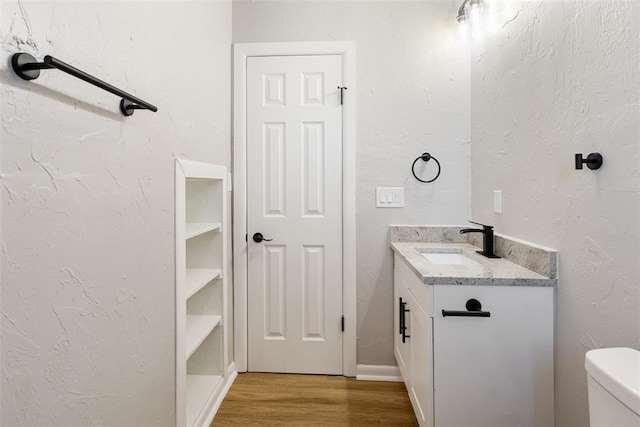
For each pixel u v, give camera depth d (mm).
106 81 954
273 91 2115
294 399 1875
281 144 2123
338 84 2100
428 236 2078
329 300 2123
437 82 2078
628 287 896
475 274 1265
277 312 2148
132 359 1088
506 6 1601
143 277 1146
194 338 1609
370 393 1936
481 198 1904
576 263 1103
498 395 1220
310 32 2105
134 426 1098
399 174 2100
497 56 1698
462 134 2072
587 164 1021
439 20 2072
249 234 2141
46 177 756
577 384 1096
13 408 683
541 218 1310
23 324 705
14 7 676
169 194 1320
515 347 1215
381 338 2102
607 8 948
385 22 2088
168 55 1321
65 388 815
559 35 1183
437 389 1232
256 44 2113
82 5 862
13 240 682
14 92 677
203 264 1889
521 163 1463
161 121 1261
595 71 1003
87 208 881
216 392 1780
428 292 1242
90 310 896
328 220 2113
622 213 911
